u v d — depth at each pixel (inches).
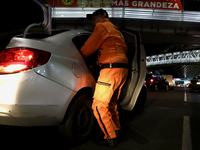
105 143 94.0
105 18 100.6
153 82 597.6
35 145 94.7
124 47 96.0
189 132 120.7
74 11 1100.5
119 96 111.0
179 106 231.0
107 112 90.4
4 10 364.5
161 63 2470.5
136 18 1099.3
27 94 72.7
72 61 91.7
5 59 74.1
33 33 106.7
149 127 132.0
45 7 86.1
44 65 77.7
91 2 1104.8
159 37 1164.5
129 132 119.3
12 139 103.2
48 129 121.6
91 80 100.7
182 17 1141.7
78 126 94.1
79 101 93.1
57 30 115.4
